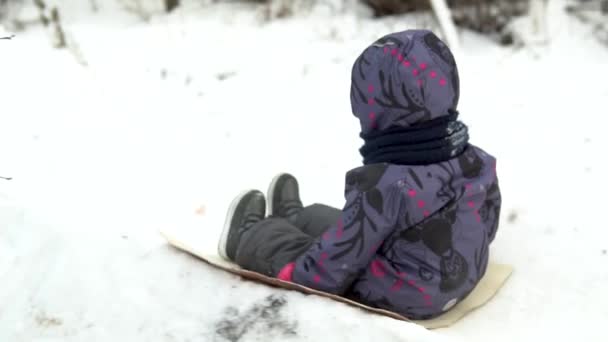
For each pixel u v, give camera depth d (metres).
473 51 4.19
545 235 2.60
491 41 4.36
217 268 2.31
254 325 2.11
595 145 3.13
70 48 4.34
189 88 3.92
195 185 3.06
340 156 3.25
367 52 2.06
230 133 3.49
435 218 2.05
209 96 3.83
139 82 3.97
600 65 3.88
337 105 3.69
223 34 4.59
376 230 2.02
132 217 2.75
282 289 2.18
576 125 3.31
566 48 4.09
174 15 4.99
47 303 2.28
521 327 2.19
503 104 3.55
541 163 3.03
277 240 2.25
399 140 2.04
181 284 2.28
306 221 2.46
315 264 2.11
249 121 3.59
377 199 2.02
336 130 3.47
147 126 3.53
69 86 3.73
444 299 2.10
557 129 3.29
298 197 2.59
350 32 4.47
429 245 2.05
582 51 4.05
